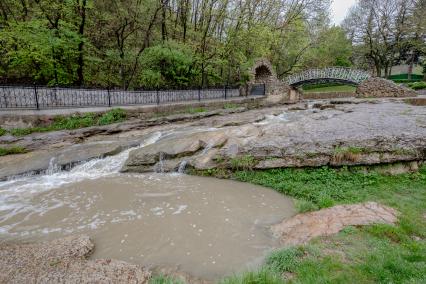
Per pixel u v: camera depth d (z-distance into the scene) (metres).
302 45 34.62
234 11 22.06
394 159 6.61
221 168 7.62
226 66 25.28
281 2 28.16
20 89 11.45
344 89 41.72
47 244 4.29
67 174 8.05
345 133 7.93
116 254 4.16
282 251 3.83
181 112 15.62
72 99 12.84
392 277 3.06
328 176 6.63
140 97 15.30
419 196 5.50
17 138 9.83
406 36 37.53
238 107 18.80
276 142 7.78
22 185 7.20
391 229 4.18
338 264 3.39
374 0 37.75
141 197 6.30
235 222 5.10
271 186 6.75
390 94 21.81
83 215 5.47
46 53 16.12
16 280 3.36
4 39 15.30
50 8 15.69
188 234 4.70
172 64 20.06
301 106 18.95
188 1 21.06
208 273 3.69
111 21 18.94
